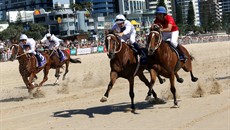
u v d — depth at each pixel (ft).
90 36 354.13
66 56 70.74
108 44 34.09
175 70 38.55
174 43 38.42
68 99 48.93
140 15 460.14
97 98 47.98
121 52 34.81
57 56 64.44
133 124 31.24
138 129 29.27
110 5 501.15
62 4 455.63
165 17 38.01
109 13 498.69
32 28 346.13
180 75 67.36
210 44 214.69
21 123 35.45
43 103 46.91
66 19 379.76
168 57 36.42
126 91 52.08
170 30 37.40
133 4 514.27
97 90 55.67
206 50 152.97
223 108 34.83
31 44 51.49
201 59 103.71
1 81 80.69
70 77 78.48
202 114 33.04
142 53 36.65
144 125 30.53
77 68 100.42
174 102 37.45
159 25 36.47
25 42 51.37
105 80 68.59
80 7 418.92
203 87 49.42
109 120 33.71
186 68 42.37
